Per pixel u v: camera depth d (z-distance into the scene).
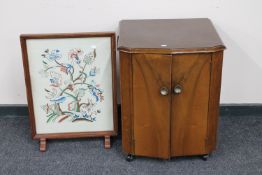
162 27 1.98
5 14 2.11
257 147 2.11
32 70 2.02
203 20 2.05
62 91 2.07
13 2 2.08
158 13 2.12
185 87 1.83
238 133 2.21
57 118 2.11
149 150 1.98
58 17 2.13
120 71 1.84
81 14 2.12
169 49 1.74
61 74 2.04
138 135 1.95
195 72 1.81
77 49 2.00
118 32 2.04
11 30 2.15
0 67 2.23
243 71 2.25
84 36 1.98
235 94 2.30
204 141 1.96
